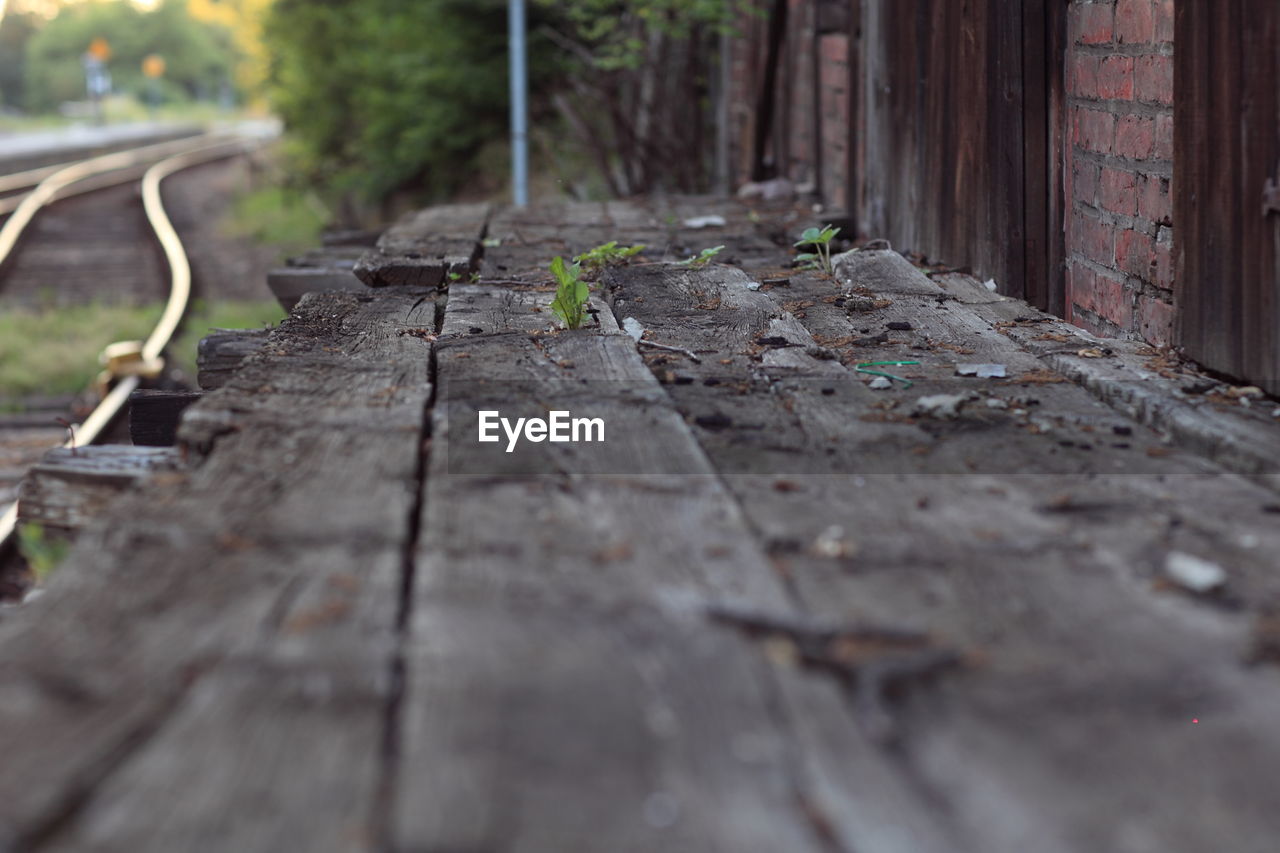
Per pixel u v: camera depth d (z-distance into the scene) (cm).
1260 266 360
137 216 2506
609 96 1494
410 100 2027
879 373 405
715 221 838
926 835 159
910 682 197
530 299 531
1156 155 443
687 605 219
